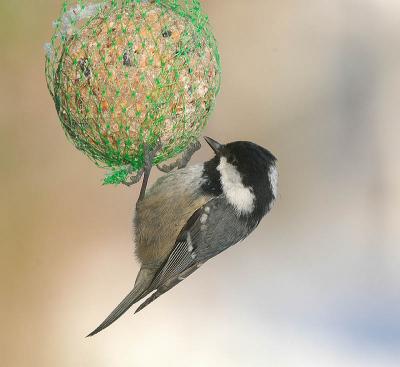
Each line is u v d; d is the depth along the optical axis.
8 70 12.22
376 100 15.13
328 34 15.05
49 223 12.80
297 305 14.02
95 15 8.20
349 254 14.74
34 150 12.68
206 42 8.39
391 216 14.99
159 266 8.85
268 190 8.78
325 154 14.99
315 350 12.97
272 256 14.67
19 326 12.37
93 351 12.70
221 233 8.79
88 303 12.78
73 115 8.06
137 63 7.84
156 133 8.06
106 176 8.77
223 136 14.47
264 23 14.89
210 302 13.84
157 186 8.77
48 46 8.40
